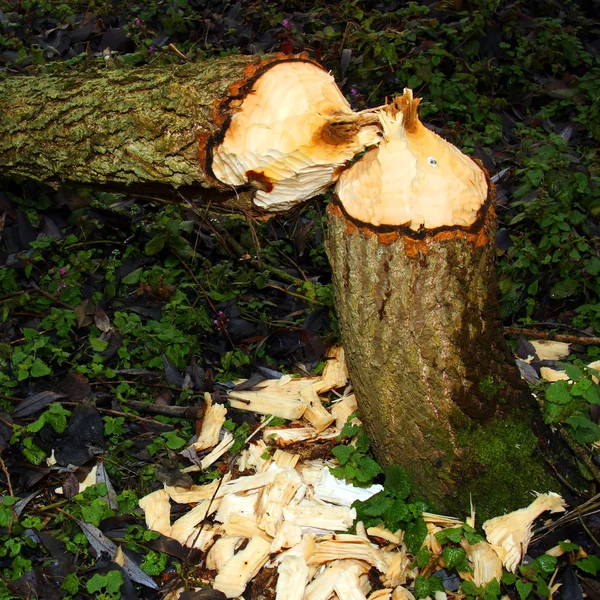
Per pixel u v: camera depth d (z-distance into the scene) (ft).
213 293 8.20
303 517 6.59
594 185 9.30
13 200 8.61
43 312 7.93
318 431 7.20
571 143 10.34
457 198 6.06
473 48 10.94
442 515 6.53
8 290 8.02
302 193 6.44
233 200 6.67
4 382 7.23
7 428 6.99
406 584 6.36
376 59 10.67
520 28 11.50
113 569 6.32
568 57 11.21
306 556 6.41
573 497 6.61
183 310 7.95
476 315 6.29
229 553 6.47
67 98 7.06
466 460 6.43
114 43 10.85
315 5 11.94
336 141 6.11
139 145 6.64
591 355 7.96
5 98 7.43
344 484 6.73
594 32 12.19
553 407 6.61
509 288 8.43
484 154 9.64
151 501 6.73
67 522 6.59
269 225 9.03
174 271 8.35
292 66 6.23
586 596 6.27
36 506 6.75
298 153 6.12
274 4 11.81
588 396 6.54
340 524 6.58
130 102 6.68
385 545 6.48
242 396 7.50
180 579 6.37
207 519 6.68
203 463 7.04
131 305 8.13
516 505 6.48
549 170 9.09
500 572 6.22
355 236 6.14
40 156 7.34
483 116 10.21
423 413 6.37
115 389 7.43
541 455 6.56
